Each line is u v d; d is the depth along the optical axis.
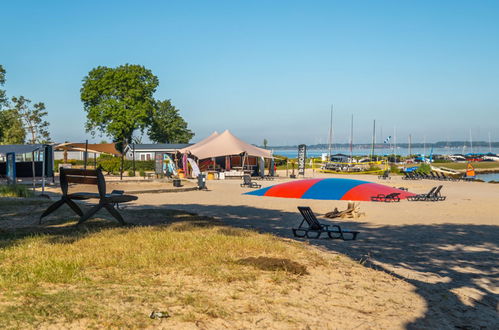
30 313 4.15
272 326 4.28
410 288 6.00
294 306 4.86
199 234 9.05
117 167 44.72
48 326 3.91
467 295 5.98
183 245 7.70
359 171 62.25
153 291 5.08
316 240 10.40
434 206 19.28
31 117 85.44
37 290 4.91
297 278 5.96
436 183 38.41
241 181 37.59
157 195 23.73
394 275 6.84
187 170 41.84
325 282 5.89
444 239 10.95
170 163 41.41
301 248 8.25
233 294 5.11
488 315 5.20
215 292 5.16
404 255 8.86
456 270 7.70
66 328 3.91
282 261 6.65
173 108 90.06
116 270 5.96
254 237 9.02
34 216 11.66
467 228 12.89
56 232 9.06
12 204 14.15
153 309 4.49
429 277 6.95
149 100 65.44
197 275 5.84
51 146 33.28
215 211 16.33
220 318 4.38
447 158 104.94
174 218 12.54
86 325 3.99
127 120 62.25
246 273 6.01
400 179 45.19
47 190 24.16
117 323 4.07
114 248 7.24
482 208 18.42
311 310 4.79
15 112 82.19
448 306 5.37
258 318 4.45
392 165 72.69
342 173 57.44
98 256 6.64
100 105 63.06
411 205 19.66
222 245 7.82
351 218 15.02
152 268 6.09
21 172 33.97
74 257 6.48
